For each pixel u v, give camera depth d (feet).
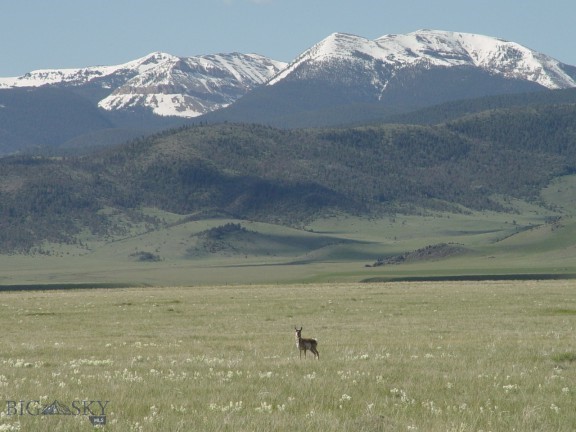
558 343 273.54
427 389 175.73
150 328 380.17
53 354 262.88
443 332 331.36
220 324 396.78
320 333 332.80
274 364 220.02
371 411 148.97
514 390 176.35
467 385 180.96
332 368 209.97
